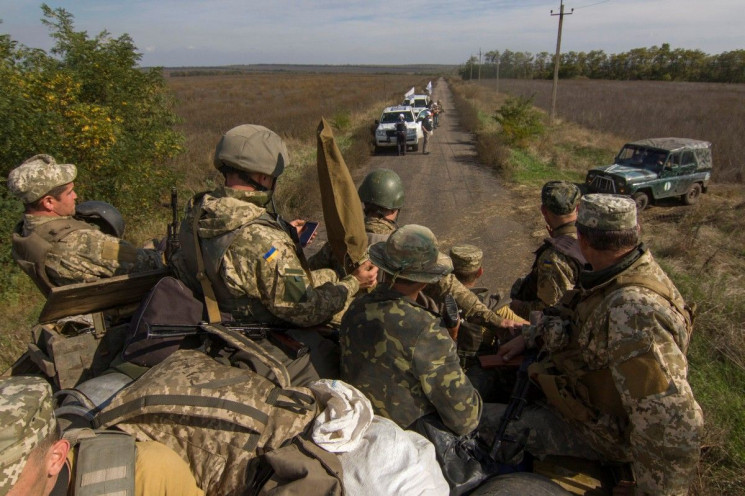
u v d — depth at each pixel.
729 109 32.31
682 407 1.64
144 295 2.34
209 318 1.96
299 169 13.51
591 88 60.12
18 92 6.96
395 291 2.00
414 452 1.72
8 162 6.75
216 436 1.59
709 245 8.16
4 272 6.32
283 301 1.95
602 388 1.92
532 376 2.14
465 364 2.82
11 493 1.11
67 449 1.26
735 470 3.22
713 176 14.55
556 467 2.10
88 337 2.27
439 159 17.88
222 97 45.25
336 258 2.74
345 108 32.06
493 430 2.16
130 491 1.31
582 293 2.00
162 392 1.61
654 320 1.68
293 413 1.67
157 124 9.95
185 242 2.11
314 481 1.50
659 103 38.41
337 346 2.23
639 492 1.78
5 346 5.20
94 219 2.86
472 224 10.20
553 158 16.95
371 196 2.90
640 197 11.42
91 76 9.13
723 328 5.05
